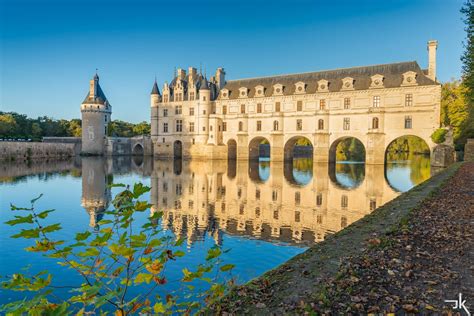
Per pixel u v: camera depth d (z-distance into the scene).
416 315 6.17
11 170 55.56
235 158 87.81
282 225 19.77
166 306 5.09
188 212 23.42
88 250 4.27
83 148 103.75
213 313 6.55
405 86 59.66
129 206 4.18
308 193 32.38
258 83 80.69
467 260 8.79
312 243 16.02
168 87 92.75
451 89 76.88
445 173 31.14
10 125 100.88
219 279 11.10
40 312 3.62
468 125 52.31
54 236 16.62
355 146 105.50
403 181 41.47
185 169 58.59
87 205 25.42
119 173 50.94
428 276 7.85
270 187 36.38
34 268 12.45
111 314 8.43
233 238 16.80
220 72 90.12
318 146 67.38
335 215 22.64
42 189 33.88
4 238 16.28
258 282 7.94
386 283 7.53
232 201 27.91
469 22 26.58
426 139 58.00
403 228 11.91
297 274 8.28
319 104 68.81
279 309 6.55
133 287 10.38
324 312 6.29
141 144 107.50
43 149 90.25
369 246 10.09
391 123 61.03
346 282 7.54
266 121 75.62
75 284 11.02
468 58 29.67
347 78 65.94
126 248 4.20
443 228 11.84
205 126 84.75
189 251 14.40
